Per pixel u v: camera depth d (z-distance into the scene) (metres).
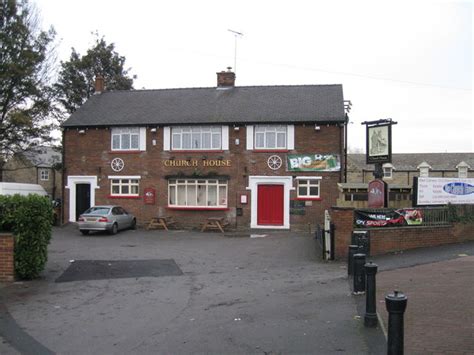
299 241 20.47
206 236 22.97
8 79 28.80
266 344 6.89
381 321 7.82
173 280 12.39
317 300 9.59
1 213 12.04
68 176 28.19
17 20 29.20
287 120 25.55
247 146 26.08
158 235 23.45
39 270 12.50
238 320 8.28
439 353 6.09
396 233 15.82
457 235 17.34
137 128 27.47
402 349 5.09
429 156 47.75
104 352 6.75
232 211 26.11
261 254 16.92
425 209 16.78
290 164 25.62
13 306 9.63
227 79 30.30
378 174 19.31
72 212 28.05
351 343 6.77
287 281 11.98
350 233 15.14
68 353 6.74
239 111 27.05
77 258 15.86
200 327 7.93
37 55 29.62
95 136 27.95
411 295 9.44
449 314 7.93
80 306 9.62
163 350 6.78
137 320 8.49
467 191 18.67
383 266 13.21
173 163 26.86
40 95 30.95
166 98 29.78
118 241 21.00
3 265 12.01
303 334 7.29
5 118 29.42
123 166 27.50
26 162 34.75
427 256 14.69
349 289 10.60
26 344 7.17
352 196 23.06
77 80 37.03
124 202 27.39
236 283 11.88
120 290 11.16
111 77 38.38
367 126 19.81
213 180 26.53
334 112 25.88
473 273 11.61
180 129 26.98
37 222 12.31
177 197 26.89
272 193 25.91
